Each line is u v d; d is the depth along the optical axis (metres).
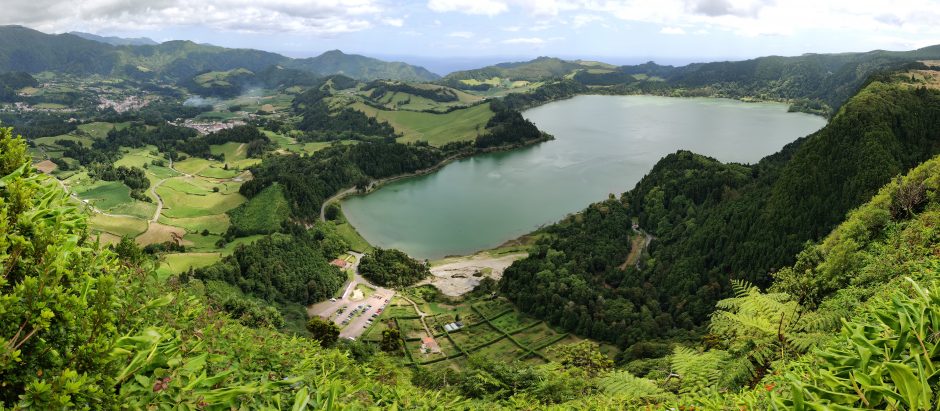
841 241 29.00
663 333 60.09
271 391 4.78
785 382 5.40
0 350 3.08
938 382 2.85
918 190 29.78
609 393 9.93
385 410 5.90
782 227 65.69
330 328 39.94
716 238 75.69
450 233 111.00
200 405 3.74
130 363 3.62
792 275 22.39
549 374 15.85
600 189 136.00
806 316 9.41
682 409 5.90
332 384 4.54
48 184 5.03
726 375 8.70
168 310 6.20
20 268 3.77
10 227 3.93
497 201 130.38
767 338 9.05
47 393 3.10
